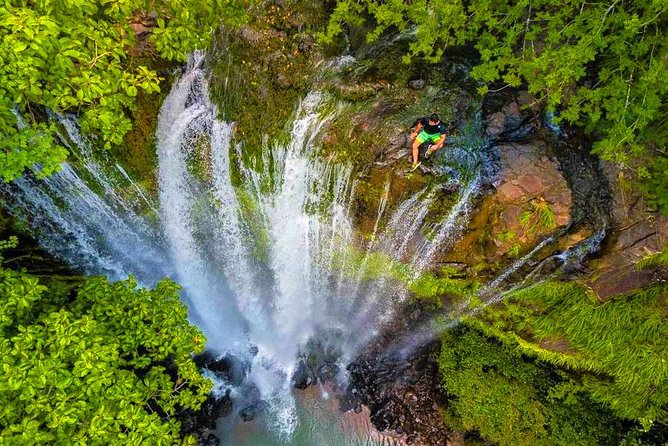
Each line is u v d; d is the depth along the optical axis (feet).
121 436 21.11
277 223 36.60
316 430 37.29
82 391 20.42
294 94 33.60
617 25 26.45
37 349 20.03
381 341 39.22
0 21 17.89
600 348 33.55
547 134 31.91
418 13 29.55
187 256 39.01
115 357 21.38
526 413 34.83
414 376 38.11
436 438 36.68
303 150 33.78
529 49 28.37
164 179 35.40
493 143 32.04
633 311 32.86
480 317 37.04
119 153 33.55
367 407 38.06
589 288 33.60
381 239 35.58
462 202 32.58
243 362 38.58
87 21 20.67
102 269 37.63
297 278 39.01
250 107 33.86
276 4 33.83
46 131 22.95
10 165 21.43
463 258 34.83
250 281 39.58
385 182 33.22
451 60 33.24
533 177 31.12
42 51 18.71
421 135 29.89
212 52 33.40
